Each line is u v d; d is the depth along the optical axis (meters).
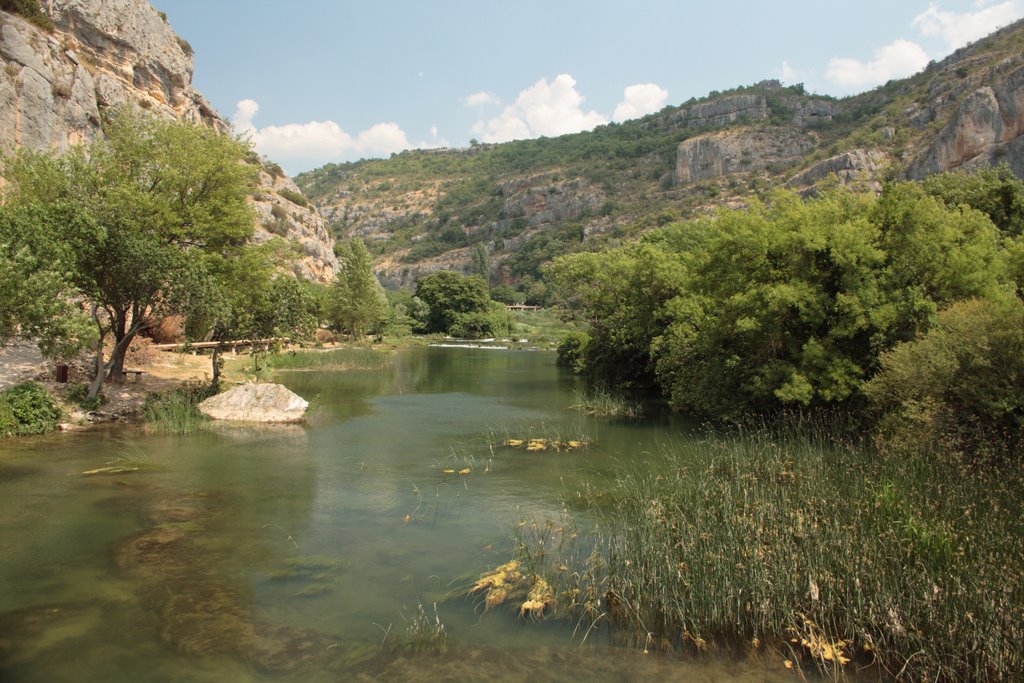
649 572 7.88
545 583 7.92
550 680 5.96
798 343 18.39
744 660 6.42
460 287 85.69
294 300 25.59
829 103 153.50
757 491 10.43
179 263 19.56
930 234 16.73
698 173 142.50
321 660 6.27
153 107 48.09
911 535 8.10
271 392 21.34
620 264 29.27
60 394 19.30
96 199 19.23
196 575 8.36
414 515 11.09
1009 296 15.44
